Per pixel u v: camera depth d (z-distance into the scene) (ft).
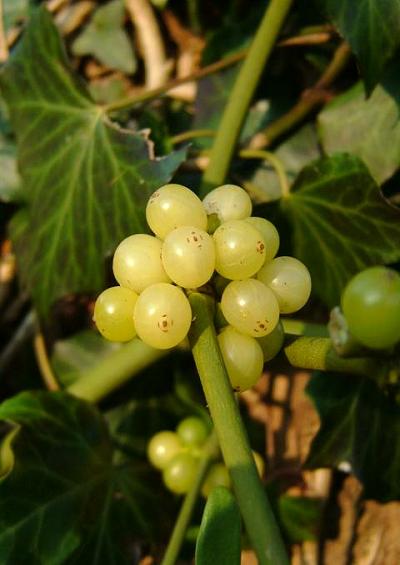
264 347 0.39
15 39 0.75
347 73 0.64
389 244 0.55
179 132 0.72
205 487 0.59
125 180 0.57
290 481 0.64
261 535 0.33
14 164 0.70
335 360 0.37
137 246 0.37
